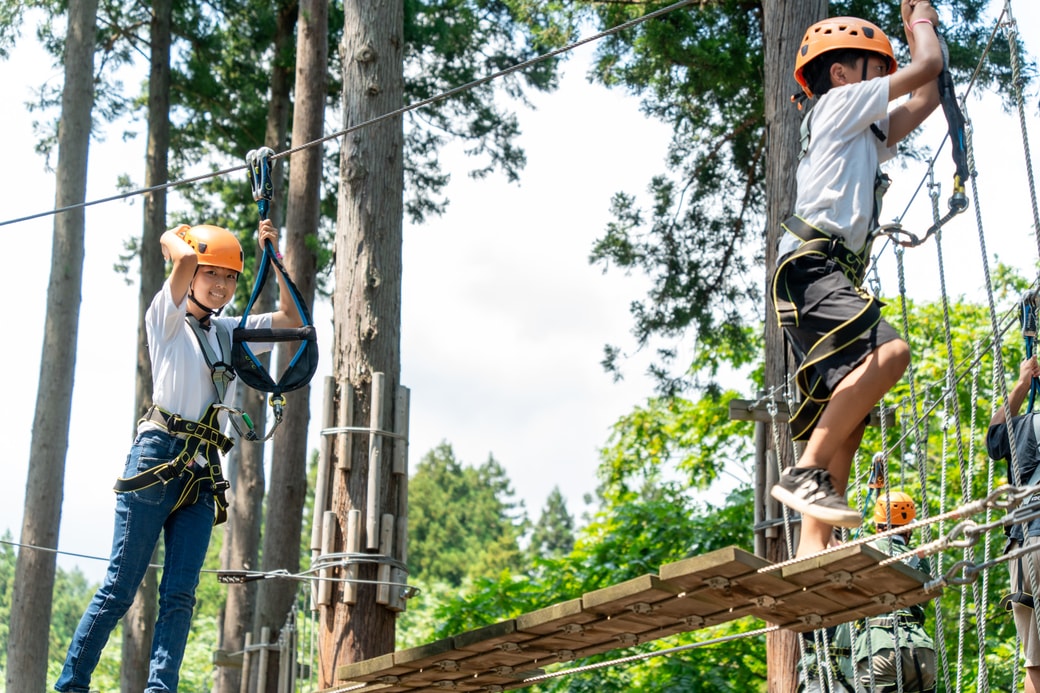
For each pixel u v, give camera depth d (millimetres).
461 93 17688
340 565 8969
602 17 14094
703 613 4742
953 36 13094
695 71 13172
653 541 16922
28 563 13242
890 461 17297
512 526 56875
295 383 5695
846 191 4188
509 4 14500
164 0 17656
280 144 17828
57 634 40844
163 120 17375
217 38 18141
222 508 5465
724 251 15039
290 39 17844
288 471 14211
